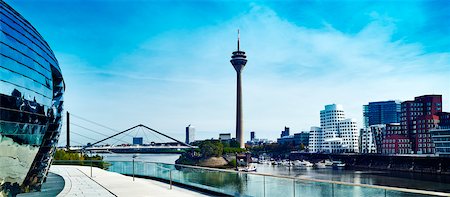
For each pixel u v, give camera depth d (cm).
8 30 2234
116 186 3219
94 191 2933
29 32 2512
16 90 2228
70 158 8869
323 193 1916
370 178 14775
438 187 11831
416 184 12681
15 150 2284
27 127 2377
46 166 3050
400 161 19175
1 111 2094
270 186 2177
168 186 3186
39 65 2538
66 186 3234
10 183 2358
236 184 2414
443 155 16950
